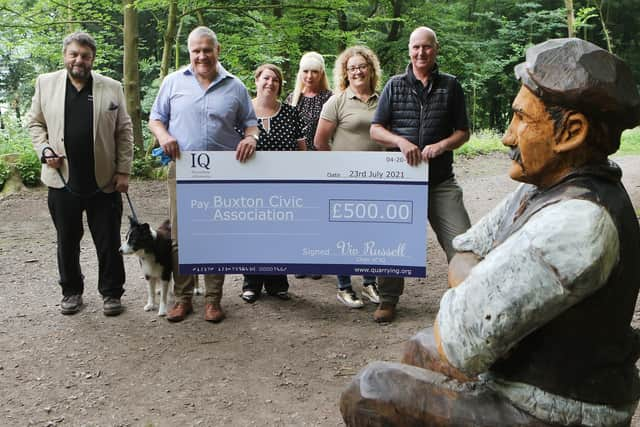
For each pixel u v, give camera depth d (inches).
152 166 464.1
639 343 63.1
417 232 166.9
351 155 165.2
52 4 469.4
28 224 319.9
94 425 126.4
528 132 60.1
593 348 59.1
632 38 1026.7
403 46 731.4
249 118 177.6
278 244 170.6
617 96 56.3
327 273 171.3
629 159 578.9
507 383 61.9
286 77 538.6
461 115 169.0
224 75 173.0
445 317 59.2
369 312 194.2
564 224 54.5
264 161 166.6
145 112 615.2
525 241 55.2
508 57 906.1
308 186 167.0
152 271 184.1
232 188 168.1
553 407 59.5
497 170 528.7
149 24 706.8
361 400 65.1
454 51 775.7
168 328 179.0
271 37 481.1
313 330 178.5
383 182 165.5
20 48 507.2
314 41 557.9
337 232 169.0
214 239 170.9
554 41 60.5
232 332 176.4
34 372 150.3
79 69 171.6
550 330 59.2
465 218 174.7
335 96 190.7
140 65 658.2
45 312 191.3
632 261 58.6
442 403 62.6
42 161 176.2
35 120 178.9
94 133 175.5
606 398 60.2
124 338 171.5
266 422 127.6
